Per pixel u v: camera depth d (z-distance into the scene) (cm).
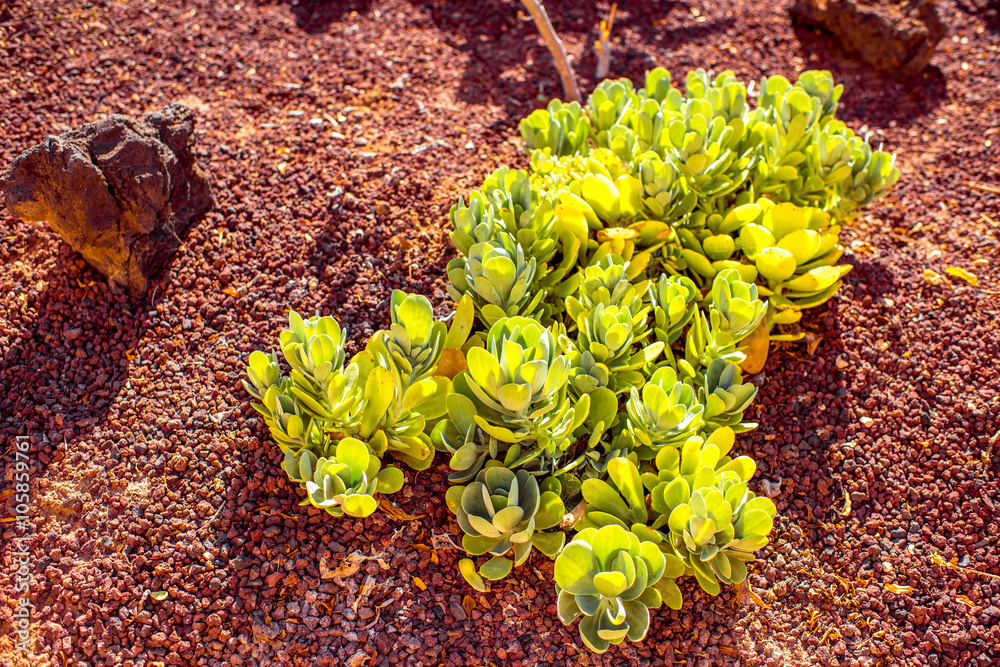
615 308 94
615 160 106
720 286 97
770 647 93
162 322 104
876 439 103
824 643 94
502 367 89
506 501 89
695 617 94
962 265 115
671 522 89
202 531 94
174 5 135
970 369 106
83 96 121
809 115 107
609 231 102
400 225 111
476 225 100
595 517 92
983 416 103
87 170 98
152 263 106
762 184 110
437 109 126
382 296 107
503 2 149
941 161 129
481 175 117
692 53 144
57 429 98
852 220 113
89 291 105
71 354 102
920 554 98
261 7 140
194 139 109
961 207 122
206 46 131
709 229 108
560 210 102
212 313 105
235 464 97
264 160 116
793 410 104
